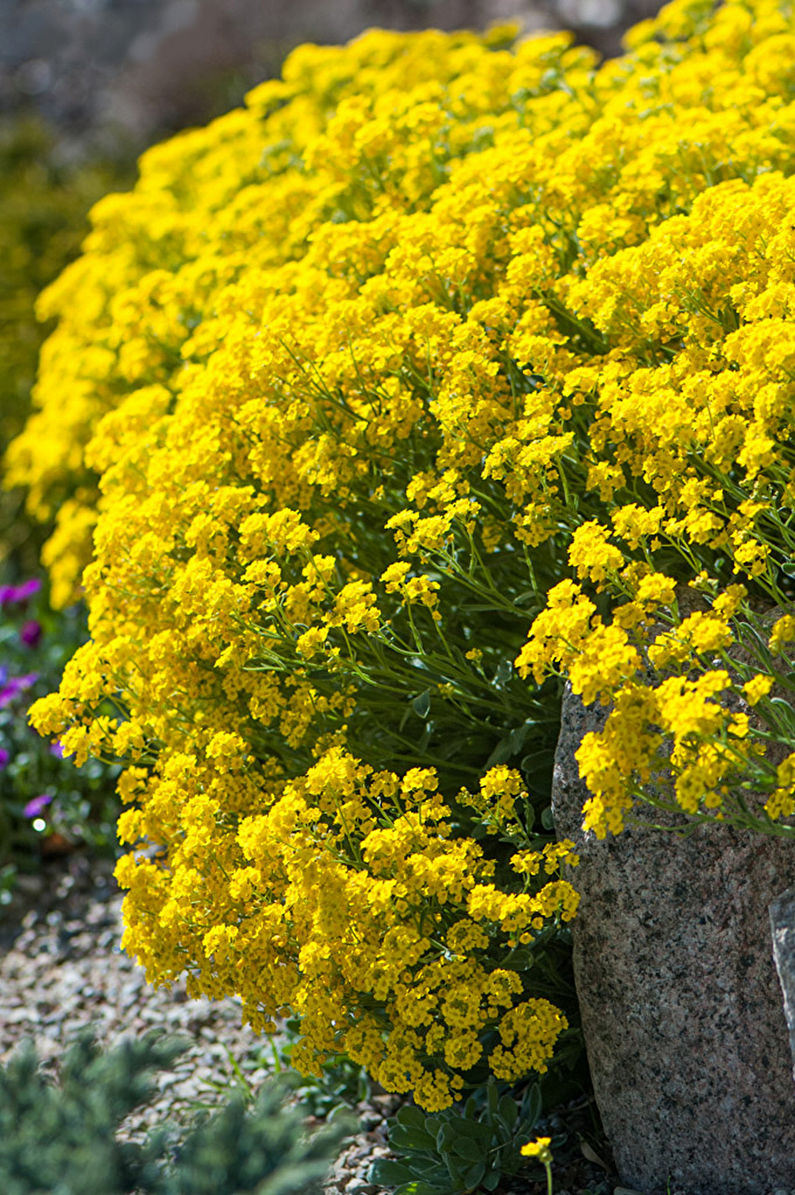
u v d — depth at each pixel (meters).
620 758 2.57
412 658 3.36
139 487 4.27
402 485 3.68
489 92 5.45
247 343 3.89
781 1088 2.81
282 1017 3.17
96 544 3.77
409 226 4.11
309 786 2.99
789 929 2.64
